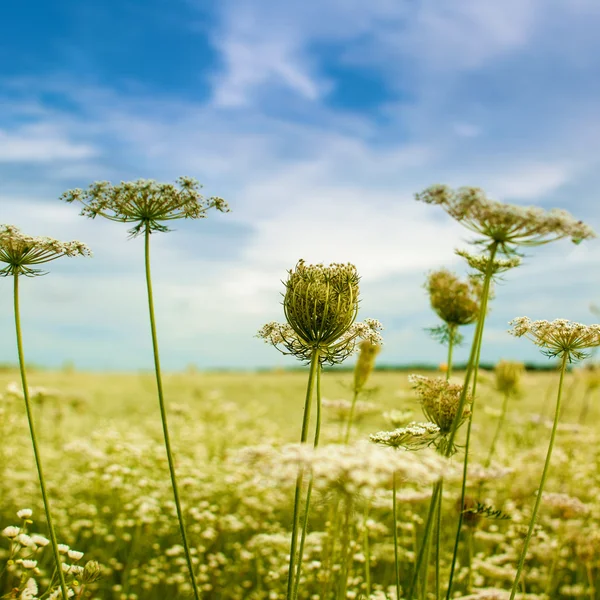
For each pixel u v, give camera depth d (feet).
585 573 2.37
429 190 1.11
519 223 1.08
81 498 3.08
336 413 2.02
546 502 2.07
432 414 1.39
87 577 1.31
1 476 2.86
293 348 1.27
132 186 1.19
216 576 2.48
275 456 0.93
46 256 1.21
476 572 2.08
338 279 1.22
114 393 7.61
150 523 2.40
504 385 2.37
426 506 2.32
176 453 3.35
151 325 1.18
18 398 2.57
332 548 1.66
